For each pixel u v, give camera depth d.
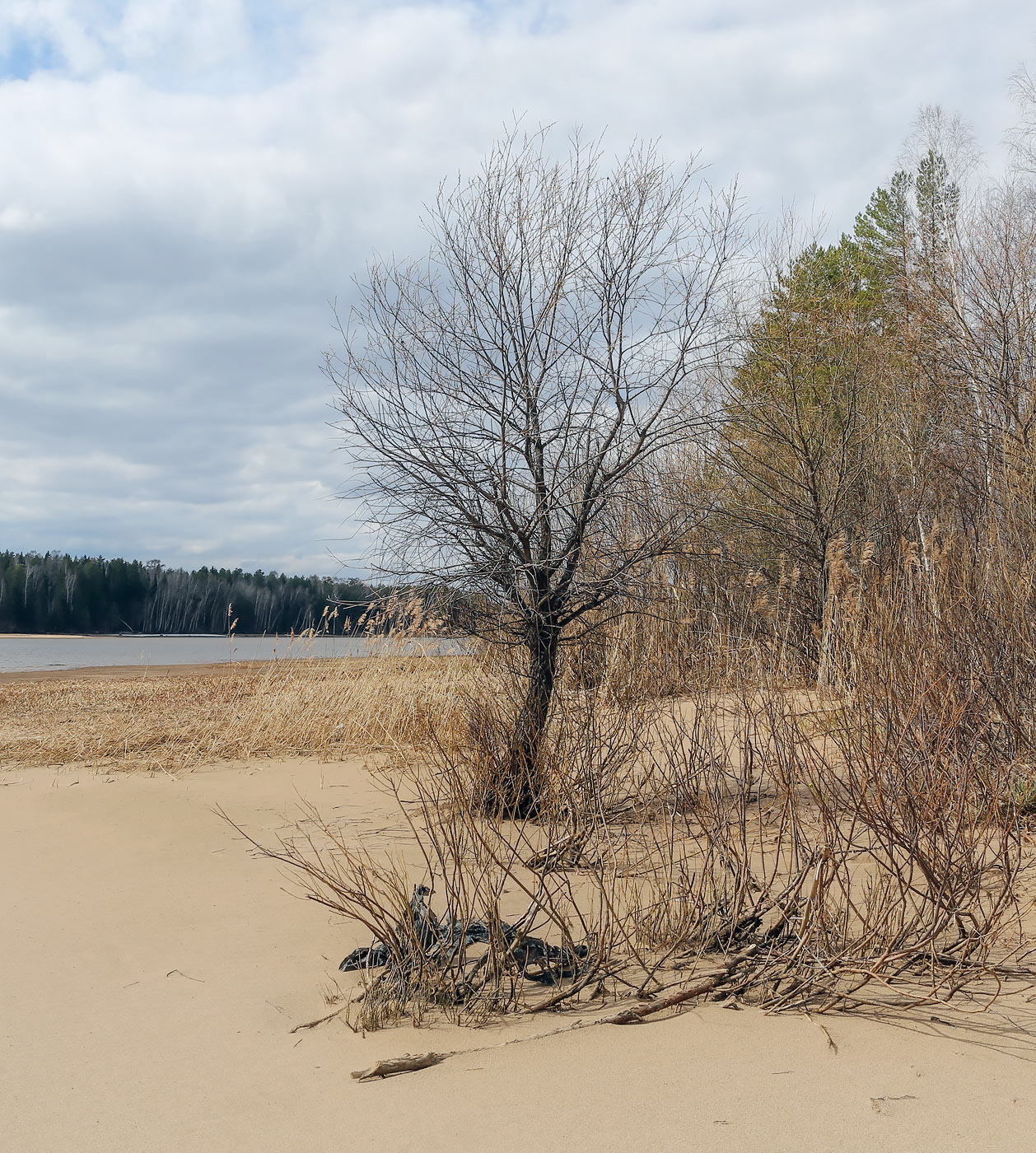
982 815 3.87
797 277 14.86
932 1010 3.31
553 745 6.01
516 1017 3.46
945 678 4.16
